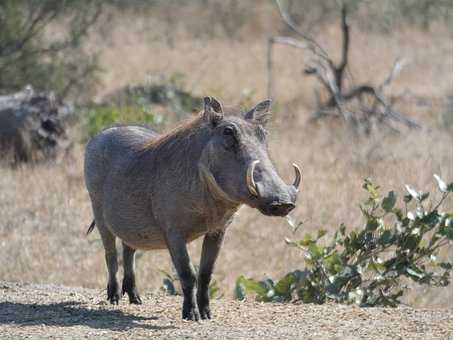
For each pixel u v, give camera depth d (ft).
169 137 81.00
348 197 134.41
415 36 337.11
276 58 302.45
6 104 162.50
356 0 318.24
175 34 335.47
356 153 162.40
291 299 95.81
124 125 89.45
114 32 316.81
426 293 108.17
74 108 184.65
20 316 82.38
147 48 308.19
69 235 127.44
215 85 245.65
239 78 265.13
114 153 85.61
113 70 266.57
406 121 192.95
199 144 77.41
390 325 77.87
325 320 80.02
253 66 287.69
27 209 135.03
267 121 78.84
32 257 118.73
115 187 83.71
